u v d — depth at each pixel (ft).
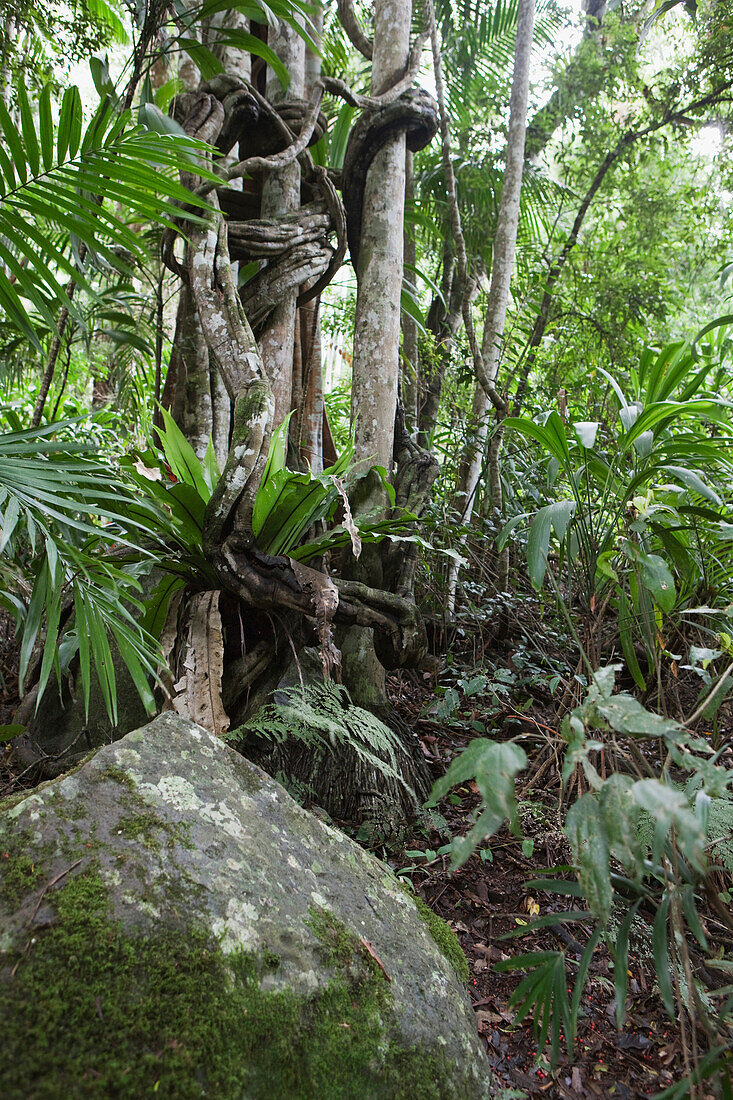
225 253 8.58
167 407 12.37
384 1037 4.25
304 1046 3.92
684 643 8.12
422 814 7.98
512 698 10.26
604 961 6.10
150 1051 3.44
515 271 17.31
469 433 12.70
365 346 9.82
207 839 4.48
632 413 7.66
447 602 11.52
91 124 6.15
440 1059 4.40
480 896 6.86
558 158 18.93
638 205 18.71
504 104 18.01
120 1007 3.51
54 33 10.96
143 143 6.22
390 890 5.42
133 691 8.16
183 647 7.58
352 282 19.13
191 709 6.91
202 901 4.10
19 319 6.54
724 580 8.43
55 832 4.14
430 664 8.38
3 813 4.19
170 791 4.64
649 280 17.99
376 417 9.66
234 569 7.04
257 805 5.07
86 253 10.96
